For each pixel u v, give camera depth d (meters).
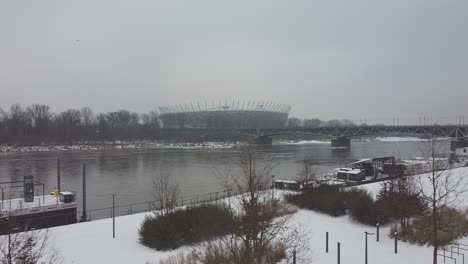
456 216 25.27
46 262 18.47
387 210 25.09
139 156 118.75
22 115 167.88
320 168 81.00
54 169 81.00
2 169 79.69
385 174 56.00
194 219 22.58
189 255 18.73
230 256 16.69
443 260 19.42
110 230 25.73
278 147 176.62
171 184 60.91
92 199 50.31
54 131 161.38
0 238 19.20
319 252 20.56
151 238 21.84
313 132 165.88
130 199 50.16
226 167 83.50
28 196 35.50
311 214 29.55
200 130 198.88
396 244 20.67
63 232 25.06
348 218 28.39
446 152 106.50
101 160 103.88
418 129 131.62
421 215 24.38
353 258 19.69
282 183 40.56
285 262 18.33
